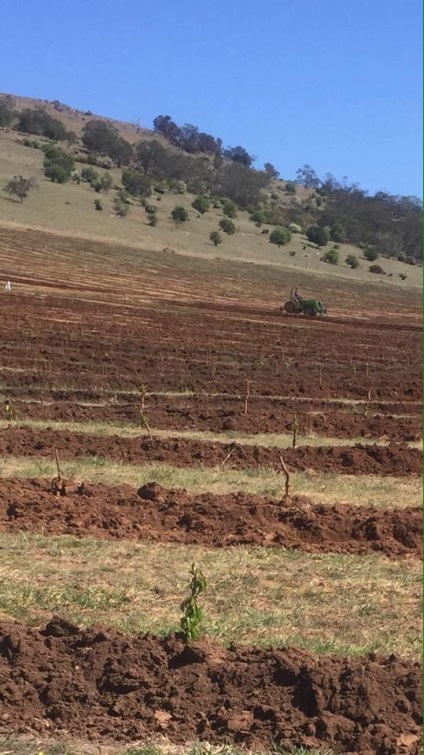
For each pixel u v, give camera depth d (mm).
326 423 20078
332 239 141750
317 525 12000
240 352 32219
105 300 48344
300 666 7145
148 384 24047
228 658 7535
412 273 121188
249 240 116750
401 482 15359
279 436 18891
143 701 6863
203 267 83062
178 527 12117
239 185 161125
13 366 25641
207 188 156875
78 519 11969
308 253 119188
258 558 10930
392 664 7336
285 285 79625
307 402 22984
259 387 24625
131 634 8133
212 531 11953
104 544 11102
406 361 33938
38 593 9281
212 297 60344
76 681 7086
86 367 26078
